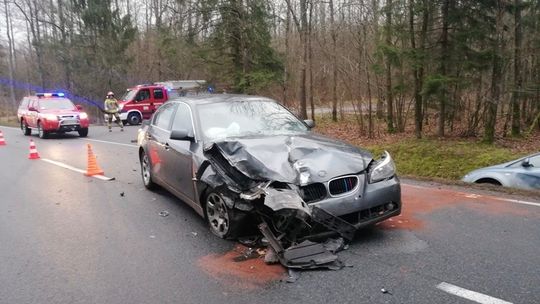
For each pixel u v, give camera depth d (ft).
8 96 168.66
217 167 15.76
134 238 17.11
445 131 59.16
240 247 15.56
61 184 28.19
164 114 23.79
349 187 14.79
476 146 47.19
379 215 15.42
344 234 14.49
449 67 49.96
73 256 15.48
